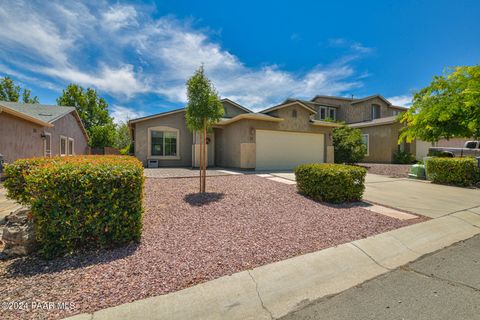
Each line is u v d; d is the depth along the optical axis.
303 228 4.19
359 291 2.52
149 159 14.52
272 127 13.23
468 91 8.75
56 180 2.85
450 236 4.23
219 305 2.21
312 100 25.47
